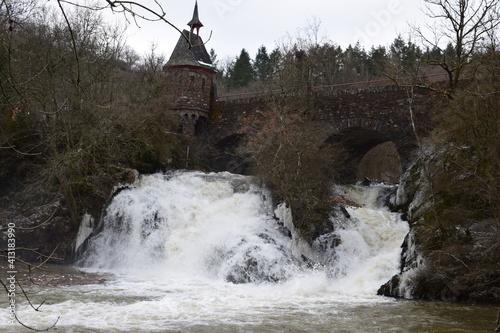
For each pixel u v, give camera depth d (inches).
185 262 912.9
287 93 1327.5
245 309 594.2
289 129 1114.7
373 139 1460.4
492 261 653.3
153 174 1168.8
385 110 1283.2
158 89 1398.9
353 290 746.8
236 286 770.2
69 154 964.6
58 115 977.5
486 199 729.6
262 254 836.6
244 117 1507.1
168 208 1026.7
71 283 738.2
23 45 809.5
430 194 846.5
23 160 1100.5
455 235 707.4
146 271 909.2
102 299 619.5
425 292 684.7
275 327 503.2
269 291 727.1
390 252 882.1
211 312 569.3
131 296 652.1
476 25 923.4
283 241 915.4
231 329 489.7
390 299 678.5
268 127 1178.0
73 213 1006.4
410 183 1000.2
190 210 1032.8
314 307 616.1
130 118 1163.3
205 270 882.1
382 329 500.4
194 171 1316.4
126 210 1014.4
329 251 896.3
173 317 535.2
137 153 1173.7
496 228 672.4
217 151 1558.8
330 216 963.3
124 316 528.1
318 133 1228.5
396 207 1034.1
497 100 750.5
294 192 971.9
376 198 1147.3
